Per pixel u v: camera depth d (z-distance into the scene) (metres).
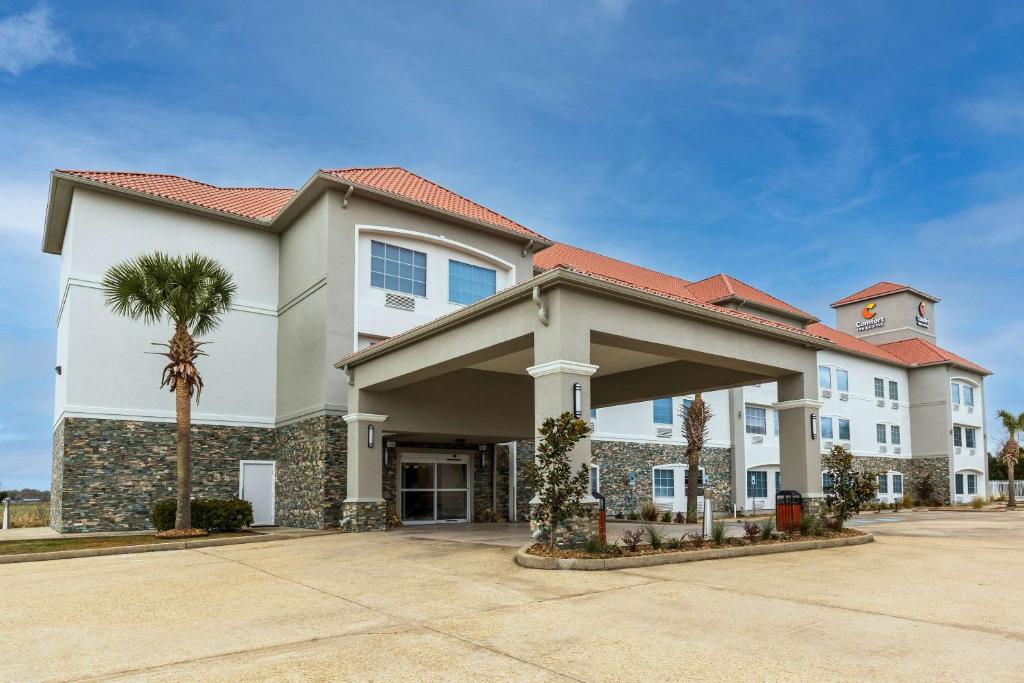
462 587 9.58
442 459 23.02
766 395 36.00
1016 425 41.28
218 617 8.09
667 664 6.03
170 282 17.56
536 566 10.88
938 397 45.59
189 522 17.44
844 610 8.06
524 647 6.57
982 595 9.04
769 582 9.85
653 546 12.33
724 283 34.34
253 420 22.31
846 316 52.19
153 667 6.12
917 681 5.55
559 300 12.17
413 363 16.22
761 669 5.86
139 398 20.53
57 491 20.78
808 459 16.84
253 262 23.09
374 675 5.80
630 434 30.36
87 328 19.92
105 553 14.27
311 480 19.88
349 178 21.28
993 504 45.66
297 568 11.80
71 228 20.22
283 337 22.72
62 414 19.97
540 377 12.38
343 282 20.42
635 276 33.34
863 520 25.88
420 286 22.31
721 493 33.47
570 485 11.53
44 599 9.34
